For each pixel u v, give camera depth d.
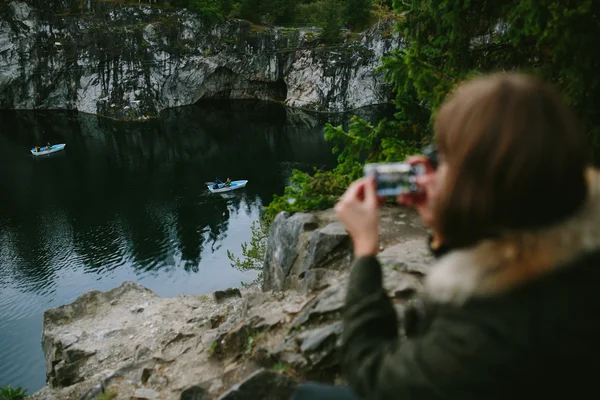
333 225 5.92
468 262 0.80
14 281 30.12
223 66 70.94
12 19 61.06
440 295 0.84
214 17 67.56
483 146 0.77
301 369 4.21
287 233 6.45
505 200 0.76
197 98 72.56
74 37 63.19
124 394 5.57
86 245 34.50
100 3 63.31
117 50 63.31
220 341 5.54
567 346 0.71
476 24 6.53
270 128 61.78
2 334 24.98
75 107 66.88
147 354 6.75
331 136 7.56
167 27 65.31
